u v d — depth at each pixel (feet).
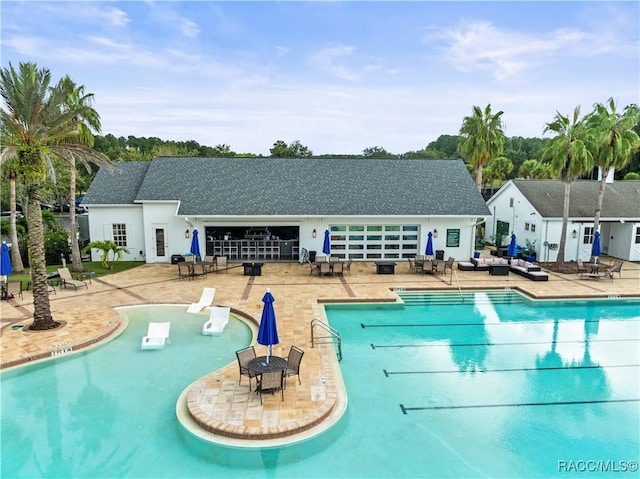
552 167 79.10
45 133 43.19
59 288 64.18
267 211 81.10
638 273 79.66
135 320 50.80
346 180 90.22
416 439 27.86
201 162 92.32
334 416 29.86
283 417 28.68
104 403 31.81
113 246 78.79
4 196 104.68
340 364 39.58
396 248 86.79
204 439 26.81
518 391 34.81
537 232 92.02
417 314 55.26
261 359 33.76
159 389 34.01
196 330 47.57
